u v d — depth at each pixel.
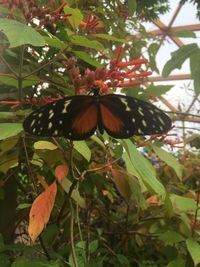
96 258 0.20
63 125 0.12
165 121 0.12
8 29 0.12
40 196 0.13
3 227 0.20
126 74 0.13
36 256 0.18
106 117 0.13
